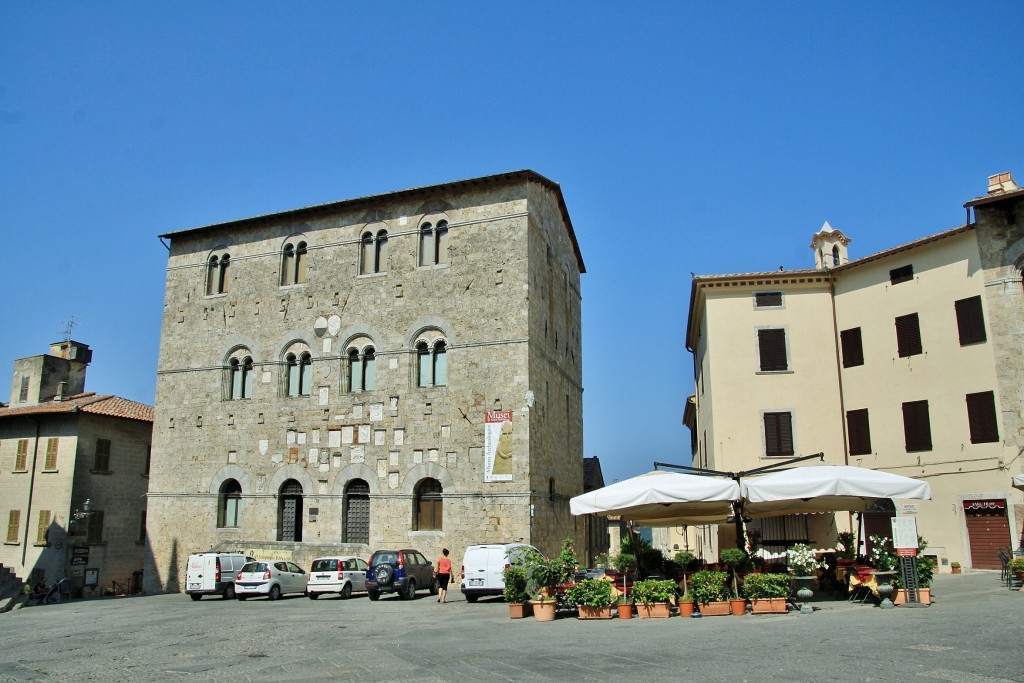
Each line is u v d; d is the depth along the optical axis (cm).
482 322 3719
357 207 4078
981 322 3466
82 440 4759
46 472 4775
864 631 1753
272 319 4138
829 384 3966
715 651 1572
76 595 4575
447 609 2838
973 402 3453
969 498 3409
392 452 3741
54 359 5472
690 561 2581
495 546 3106
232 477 4028
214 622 2595
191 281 4388
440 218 3925
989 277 3462
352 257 4044
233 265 4306
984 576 3147
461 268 3812
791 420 3947
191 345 4294
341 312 3997
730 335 4075
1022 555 3188
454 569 3522
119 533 4912
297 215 4184
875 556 2439
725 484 2311
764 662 1424
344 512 3788
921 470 3591
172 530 4088
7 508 4831
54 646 2128
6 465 4919
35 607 3812
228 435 4088
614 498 2389
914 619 1922
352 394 3878
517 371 3616
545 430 3869
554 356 4206
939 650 1471
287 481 3953
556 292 4350
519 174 3791
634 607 2316
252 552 3834
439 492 3666
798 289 4088
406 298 3881
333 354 3966
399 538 3641
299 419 3959
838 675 1282
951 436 3506
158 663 1761
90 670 1688
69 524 4612
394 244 3972
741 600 2231
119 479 4966
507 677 1405
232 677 1538
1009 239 3441
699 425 5059
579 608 2316
